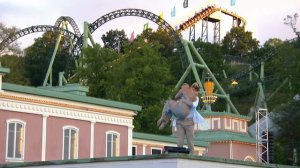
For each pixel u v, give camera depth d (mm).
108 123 64438
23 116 57281
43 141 58469
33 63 169000
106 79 101375
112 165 36281
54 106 59719
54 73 165500
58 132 59875
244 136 97062
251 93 174875
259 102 127000
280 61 112438
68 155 60469
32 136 57688
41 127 58500
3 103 55719
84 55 104438
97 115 63469
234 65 194250
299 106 104188
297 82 107312
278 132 106750
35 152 57688
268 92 139625
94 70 102375
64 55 164500
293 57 108562
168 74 97750
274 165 39031
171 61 165625
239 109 168250
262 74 140500
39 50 170750
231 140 91750
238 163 36781
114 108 65062
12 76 155625
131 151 66562
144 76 95875
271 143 83500
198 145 80375
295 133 103938
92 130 62812
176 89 110750
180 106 34656
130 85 95062
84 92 66938
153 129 92812
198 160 34438
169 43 178125
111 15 120312
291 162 105438
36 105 58250
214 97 107812
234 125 98688
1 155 55125
